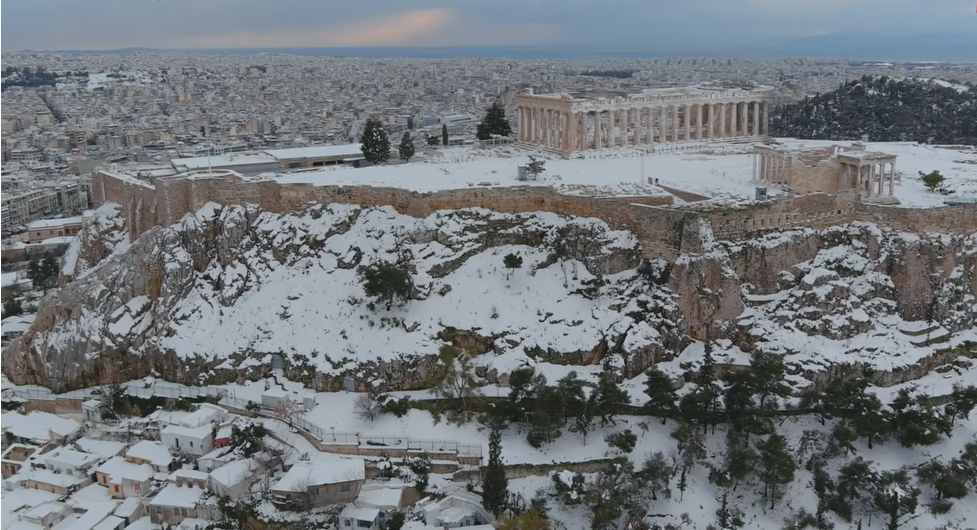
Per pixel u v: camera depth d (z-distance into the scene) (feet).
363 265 425.28
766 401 375.04
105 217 524.93
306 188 450.30
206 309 429.79
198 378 410.93
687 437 358.43
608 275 418.10
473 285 420.36
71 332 432.25
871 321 407.85
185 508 339.16
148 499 351.05
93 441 389.60
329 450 356.79
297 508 329.93
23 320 558.97
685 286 399.85
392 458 353.10
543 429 359.25
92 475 368.89
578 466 348.38
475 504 328.49
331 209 447.42
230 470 349.61
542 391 360.89
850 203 433.89
